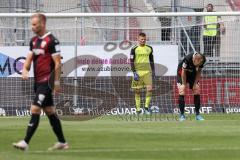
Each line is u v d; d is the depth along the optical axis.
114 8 72.88
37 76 31.50
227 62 64.44
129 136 38.28
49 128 44.50
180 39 65.06
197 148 31.81
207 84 63.00
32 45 31.66
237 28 65.12
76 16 61.94
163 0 73.69
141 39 59.00
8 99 62.09
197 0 72.56
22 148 30.89
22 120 54.81
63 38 63.62
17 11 71.38
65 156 28.97
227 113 62.31
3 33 63.97
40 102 31.17
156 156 28.89
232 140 35.72
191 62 53.12
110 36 65.62
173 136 38.03
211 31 65.06
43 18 31.48
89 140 36.09
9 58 62.16
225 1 74.50
